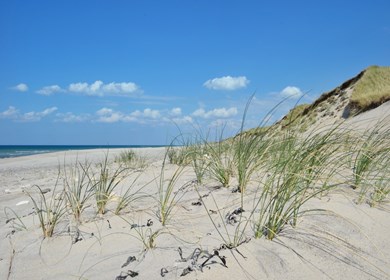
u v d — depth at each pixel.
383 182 3.67
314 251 2.23
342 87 17.77
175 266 2.12
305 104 10.38
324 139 3.52
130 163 9.02
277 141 4.17
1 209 4.51
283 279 1.95
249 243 2.34
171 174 5.48
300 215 2.77
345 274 2.00
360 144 4.49
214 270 2.03
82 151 25.33
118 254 2.42
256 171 3.97
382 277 1.98
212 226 2.75
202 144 5.98
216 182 4.16
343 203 3.11
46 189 5.63
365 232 2.54
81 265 2.32
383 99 13.45
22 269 2.35
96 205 3.66
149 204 3.55
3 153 36.94
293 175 2.90
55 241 2.77
